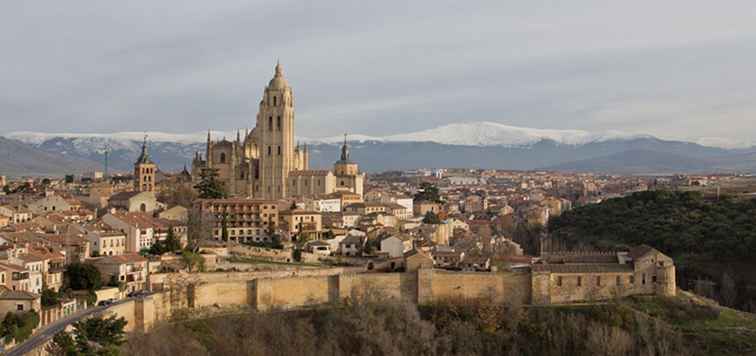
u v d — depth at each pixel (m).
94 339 193.88
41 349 181.62
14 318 195.50
